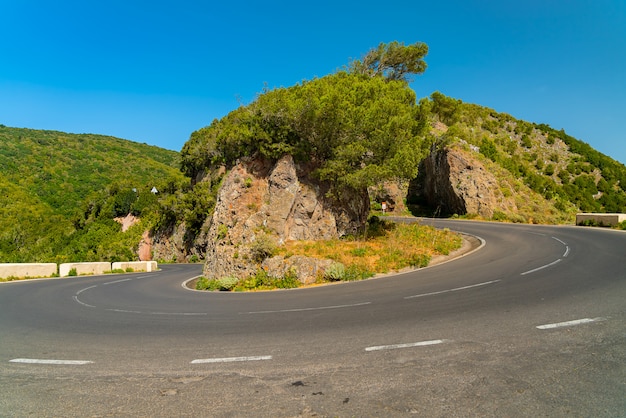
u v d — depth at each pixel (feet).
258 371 16.20
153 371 16.97
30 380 16.48
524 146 193.26
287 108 64.18
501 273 39.60
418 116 73.10
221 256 61.41
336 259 53.57
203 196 140.67
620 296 25.35
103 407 13.37
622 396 12.23
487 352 16.70
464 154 141.28
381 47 123.24
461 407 11.95
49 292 52.03
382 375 14.88
